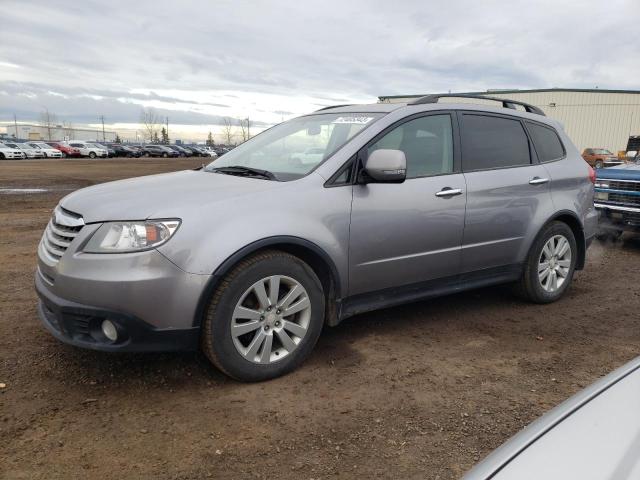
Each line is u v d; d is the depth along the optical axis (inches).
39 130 5285.4
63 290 116.7
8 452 99.0
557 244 196.1
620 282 232.4
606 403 62.0
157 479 92.8
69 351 142.9
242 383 128.2
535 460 54.1
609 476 49.4
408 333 163.5
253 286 124.2
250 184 135.0
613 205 310.2
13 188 681.6
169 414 113.7
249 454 100.4
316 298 135.3
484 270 174.9
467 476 55.1
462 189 162.4
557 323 175.6
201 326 120.3
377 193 144.6
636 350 153.9
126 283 111.7
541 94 1883.6
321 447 103.1
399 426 110.8
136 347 115.5
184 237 115.6
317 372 135.2
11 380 126.4
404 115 156.3
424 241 154.6
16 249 273.6
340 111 170.1
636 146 1222.3
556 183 191.8
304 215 131.3
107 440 103.7
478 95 183.5
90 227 117.5
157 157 2581.2
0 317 166.9
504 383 131.1
